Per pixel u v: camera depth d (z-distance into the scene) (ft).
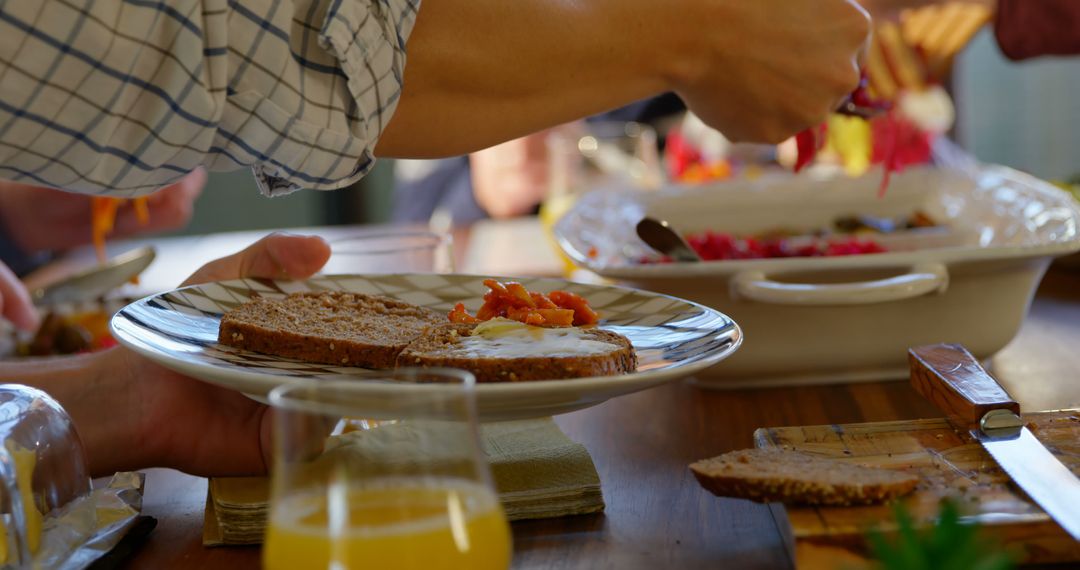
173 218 6.63
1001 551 1.75
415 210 10.53
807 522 1.92
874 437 2.36
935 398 2.50
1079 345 3.71
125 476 2.45
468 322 2.65
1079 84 13.33
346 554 1.47
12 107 2.21
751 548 2.11
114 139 2.35
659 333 2.73
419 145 2.77
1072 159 13.52
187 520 2.44
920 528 1.74
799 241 4.45
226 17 2.31
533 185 9.23
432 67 2.65
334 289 3.18
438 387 1.59
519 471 2.42
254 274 3.13
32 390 2.31
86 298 4.91
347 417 1.51
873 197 5.01
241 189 14.52
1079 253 4.80
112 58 2.22
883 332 3.23
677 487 2.49
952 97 11.36
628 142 7.41
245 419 2.56
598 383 2.07
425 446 1.54
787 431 2.42
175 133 2.35
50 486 2.21
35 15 2.15
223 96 2.35
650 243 3.72
